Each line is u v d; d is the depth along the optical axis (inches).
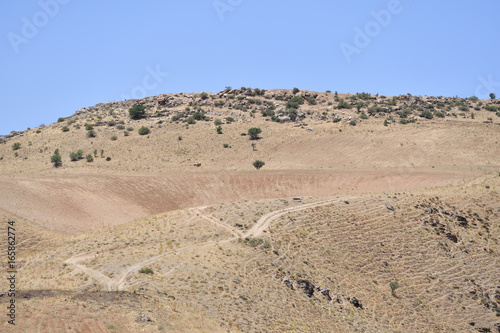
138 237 2251.5
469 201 2733.8
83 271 1772.9
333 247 2272.4
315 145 5098.4
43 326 1098.1
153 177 4010.8
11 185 3491.6
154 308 1350.9
